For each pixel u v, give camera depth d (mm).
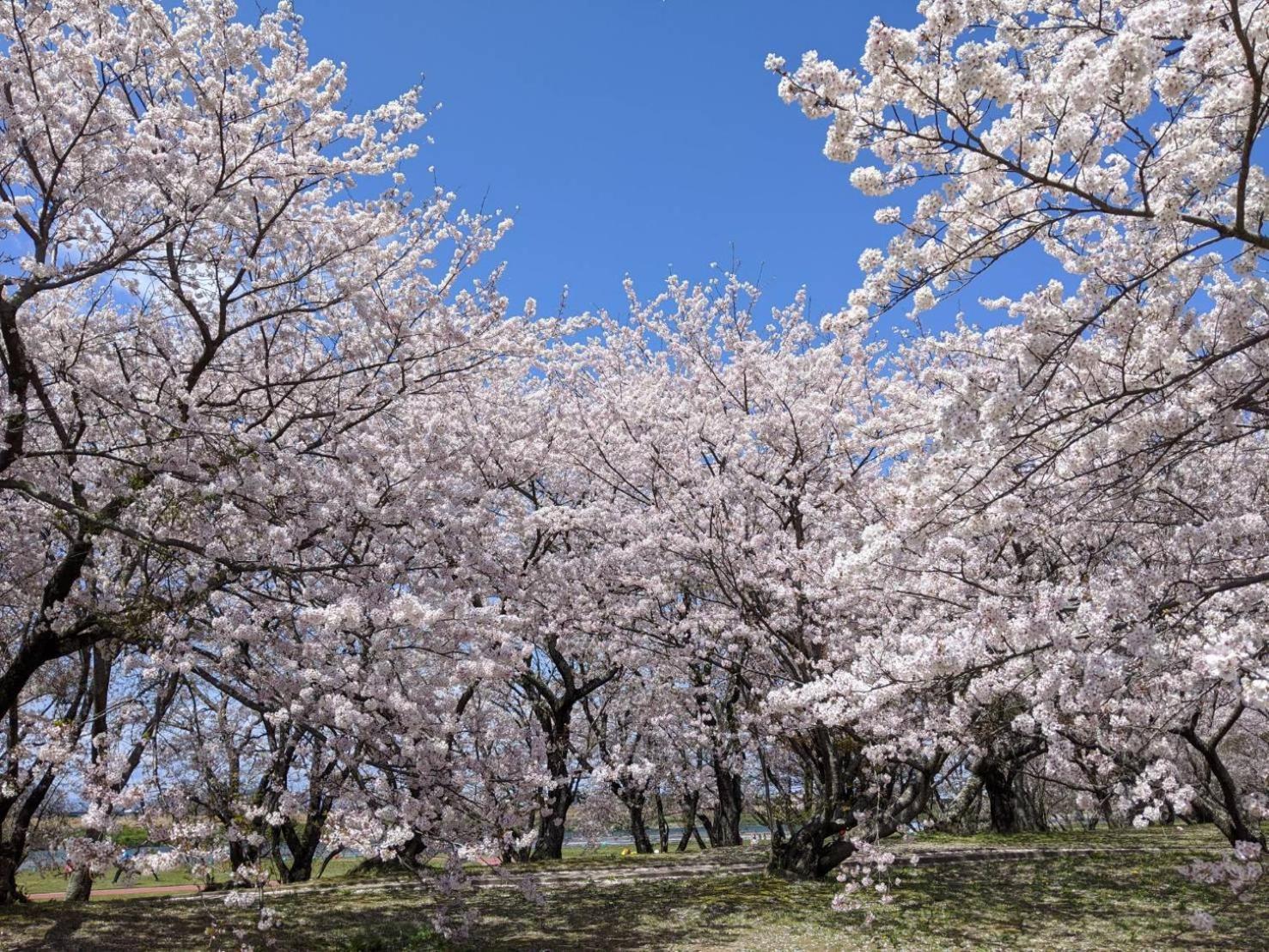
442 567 9242
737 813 20844
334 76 8766
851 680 7215
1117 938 8727
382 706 8039
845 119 5070
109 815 6938
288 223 9656
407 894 11797
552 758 14039
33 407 9438
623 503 14352
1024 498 6398
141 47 8398
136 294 9633
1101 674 5809
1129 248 6422
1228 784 9258
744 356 13852
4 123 8070
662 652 12977
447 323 10133
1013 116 5176
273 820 7328
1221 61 4969
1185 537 6637
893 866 12336
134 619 7875
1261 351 6621
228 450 8062
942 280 5797
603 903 11125
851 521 12102
